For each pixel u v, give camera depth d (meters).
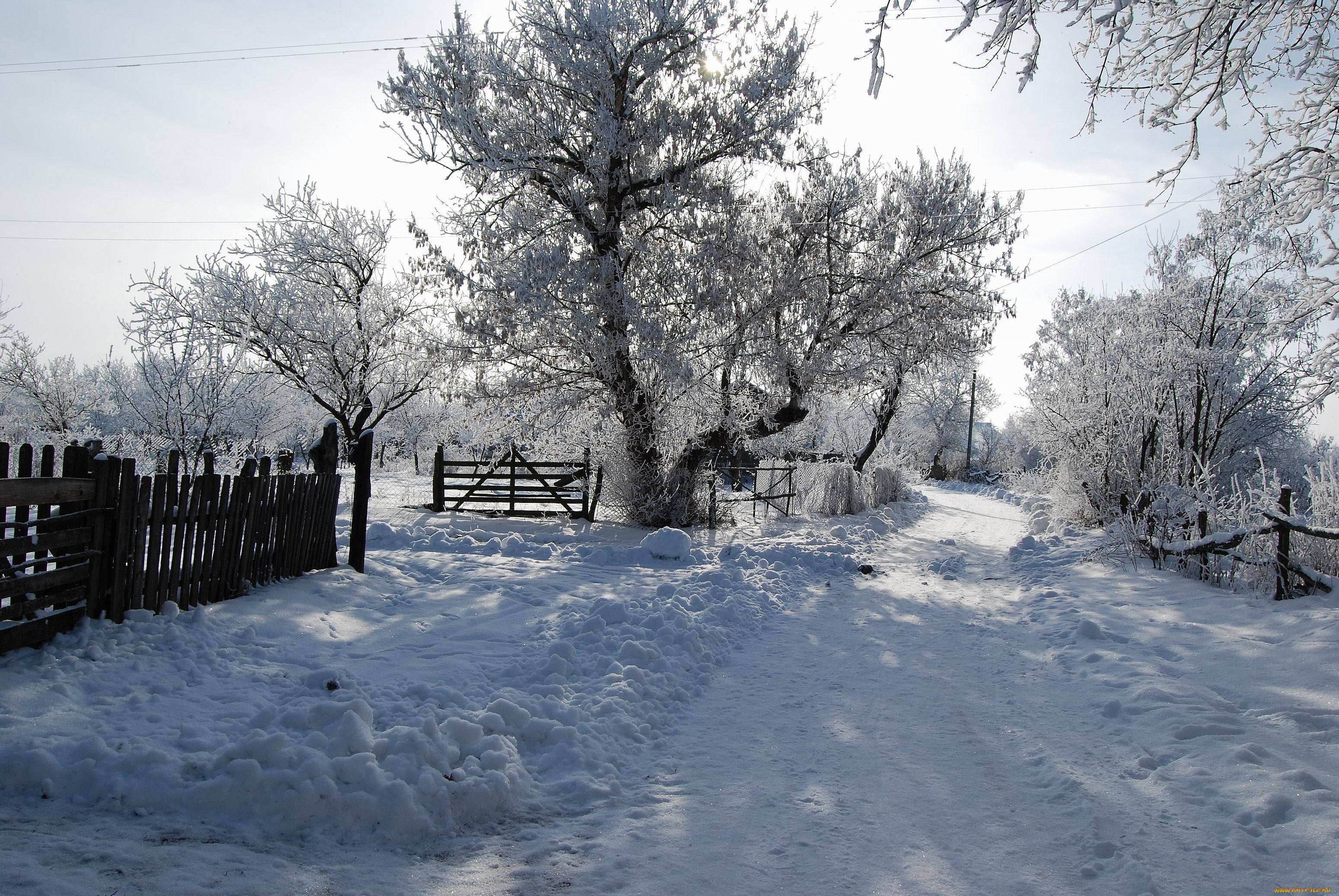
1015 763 4.47
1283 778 3.97
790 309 17.19
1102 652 6.77
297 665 5.38
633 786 4.08
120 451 16.61
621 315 15.28
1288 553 8.47
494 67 15.06
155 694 4.42
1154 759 4.43
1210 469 14.52
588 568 10.70
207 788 3.40
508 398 16.59
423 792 3.57
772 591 9.71
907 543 17.20
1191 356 14.55
